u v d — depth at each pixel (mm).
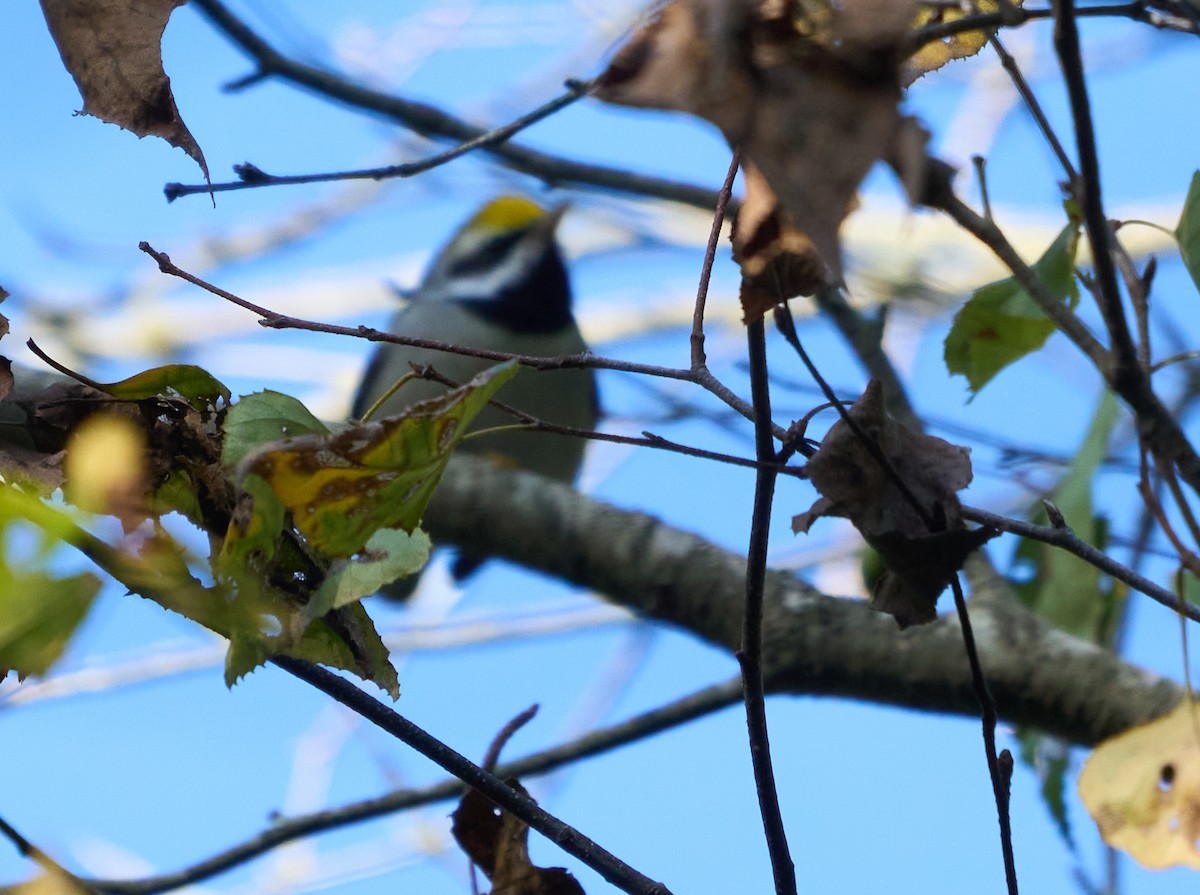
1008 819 3074
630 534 6629
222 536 3082
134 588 2922
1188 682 3186
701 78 2402
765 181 2428
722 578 6414
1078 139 2586
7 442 3104
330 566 3047
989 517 2973
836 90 2379
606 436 3035
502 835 3545
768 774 3137
